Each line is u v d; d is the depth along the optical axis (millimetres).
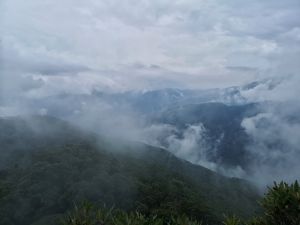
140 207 68688
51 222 61312
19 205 72875
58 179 80312
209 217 70312
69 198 70562
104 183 75500
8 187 83375
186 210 69938
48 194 74562
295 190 9023
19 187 79938
